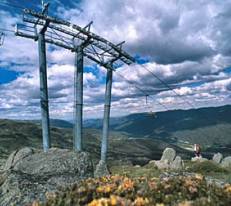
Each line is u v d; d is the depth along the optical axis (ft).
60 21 167.12
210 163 135.03
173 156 168.45
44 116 157.48
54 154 68.44
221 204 28.04
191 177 36.14
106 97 195.93
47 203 30.55
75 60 177.47
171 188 31.71
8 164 89.51
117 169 145.79
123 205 25.73
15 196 47.80
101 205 25.22
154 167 150.71
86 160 67.36
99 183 35.06
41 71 160.35
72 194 31.01
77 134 172.96
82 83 176.55
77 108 173.68
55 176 58.44
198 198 29.48
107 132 192.03
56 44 173.78
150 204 27.68
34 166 64.80
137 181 35.22
